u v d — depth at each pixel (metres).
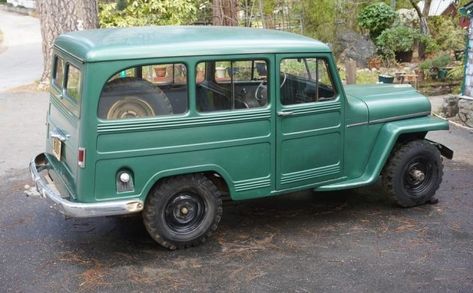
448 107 9.42
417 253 4.47
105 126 4.02
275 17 14.03
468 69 8.94
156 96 4.19
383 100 5.27
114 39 4.31
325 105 4.84
